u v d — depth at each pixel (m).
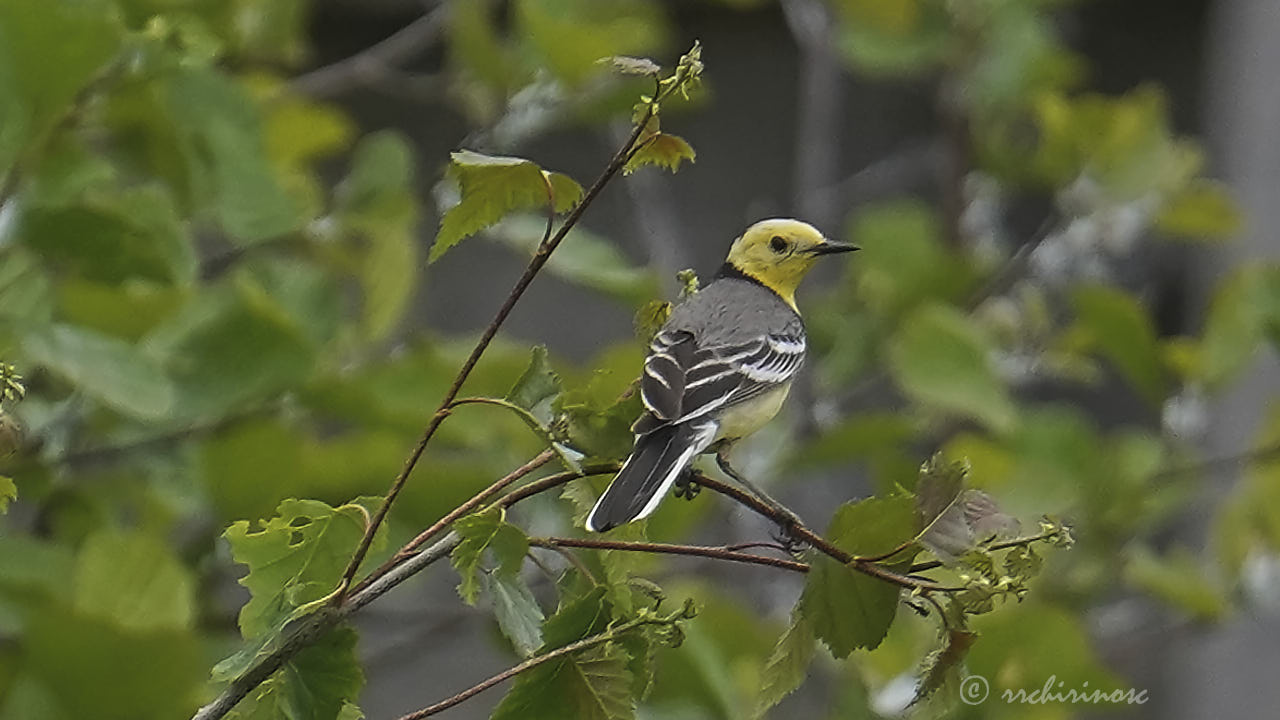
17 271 9.41
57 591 8.64
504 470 10.25
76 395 10.05
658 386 7.89
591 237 10.85
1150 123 14.33
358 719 6.57
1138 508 12.67
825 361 14.01
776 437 13.43
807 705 14.34
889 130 19.50
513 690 6.44
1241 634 16.69
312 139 12.14
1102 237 14.30
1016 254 15.14
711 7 19.11
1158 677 17.53
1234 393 15.90
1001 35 14.77
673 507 10.80
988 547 6.32
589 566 6.87
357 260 11.75
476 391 10.34
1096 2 19.30
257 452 10.01
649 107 6.02
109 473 10.65
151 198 9.52
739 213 19.08
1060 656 10.07
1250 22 17.56
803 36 16.52
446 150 17.53
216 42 10.65
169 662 7.88
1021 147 15.79
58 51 8.98
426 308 18.28
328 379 10.11
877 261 14.03
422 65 18.75
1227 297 13.04
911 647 11.46
